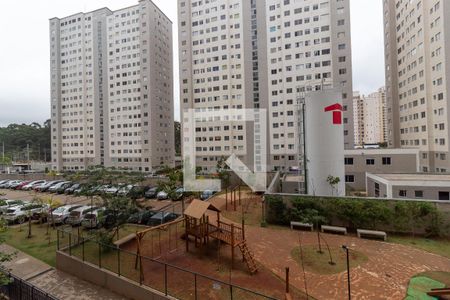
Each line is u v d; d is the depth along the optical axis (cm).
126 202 1995
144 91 6988
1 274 1130
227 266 1462
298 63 5866
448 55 4219
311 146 2653
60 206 2683
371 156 3906
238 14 6450
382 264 1444
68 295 1322
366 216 1944
